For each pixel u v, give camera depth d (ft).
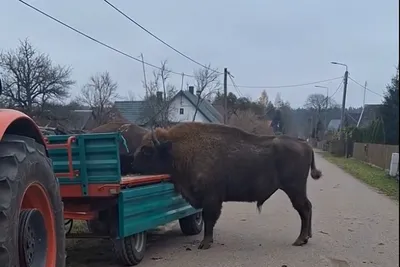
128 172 27.78
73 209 21.30
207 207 26.89
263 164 27.94
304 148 28.66
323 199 48.29
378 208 42.29
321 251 26.05
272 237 29.73
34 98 134.31
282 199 48.39
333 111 287.07
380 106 105.60
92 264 22.54
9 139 12.34
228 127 28.30
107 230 21.54
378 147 98.94
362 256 25.07
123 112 155.12
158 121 111.34
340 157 149.38
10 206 11.10
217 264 23.11
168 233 31.22
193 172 26.81
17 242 11.53
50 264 13.14
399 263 23.73
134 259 22.47
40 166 12.79
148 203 23.52
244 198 28.19
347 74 154.30
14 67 132.05
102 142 20.57
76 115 142.31
